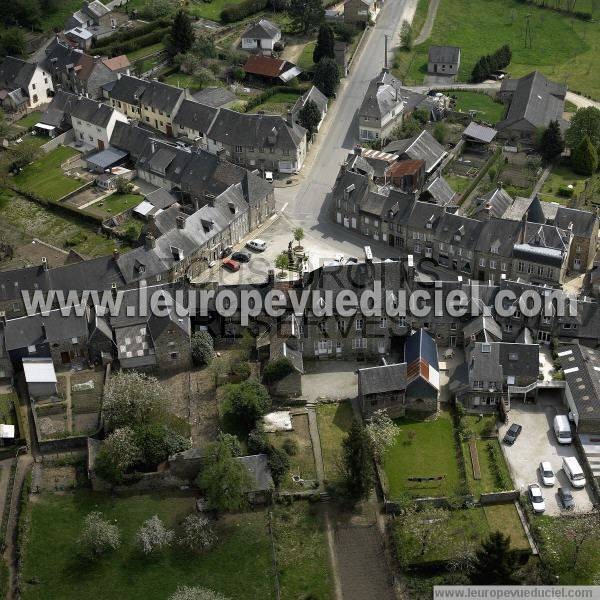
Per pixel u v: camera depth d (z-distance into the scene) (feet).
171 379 492.95
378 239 617.62
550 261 548.72
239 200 612.29
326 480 431.84
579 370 474.90
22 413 472.44
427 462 444.14
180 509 421.18
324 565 396.78
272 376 472.85
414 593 383.24
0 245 611.06
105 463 423.64
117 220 632.79
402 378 464.24
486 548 367.86
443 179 651.25
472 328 496.64
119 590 387.75
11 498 425.28
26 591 386.93
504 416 464.65
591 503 419.54
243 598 383.65
